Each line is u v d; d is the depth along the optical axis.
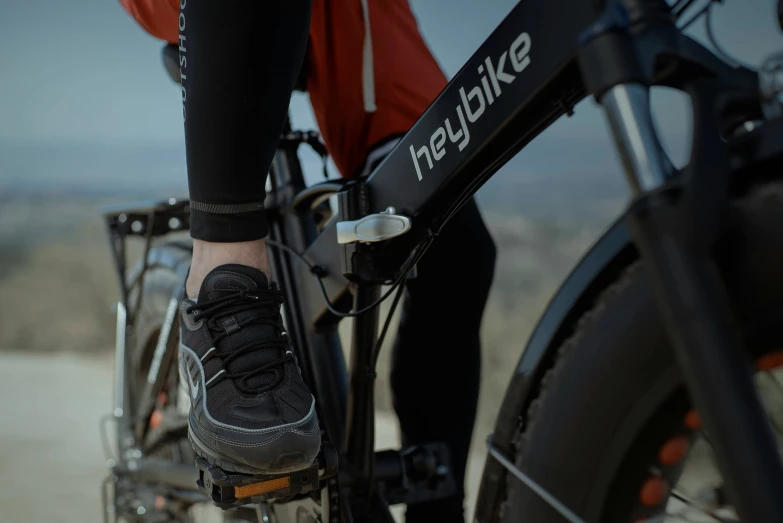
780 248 0.49
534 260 9.37
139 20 1.01
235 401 0.80
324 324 1.02
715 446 0.43
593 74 0.49
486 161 0.73
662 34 0.52
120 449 1.44
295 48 0.77
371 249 0.85
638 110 0.48
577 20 0.59
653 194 0.45
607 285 0.60
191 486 1.27
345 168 1.10
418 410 1.13
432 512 1.12
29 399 3.56
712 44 0.58
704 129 0.48
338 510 0.91
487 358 4.66
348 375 1.00
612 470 0.58
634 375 0.57
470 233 1.06
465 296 1.08
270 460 0.78
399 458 1.02
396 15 1.07
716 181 0.46
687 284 0.44
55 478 2.43
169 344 1.33
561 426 0.61
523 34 0.64
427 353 1.11
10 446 2.78
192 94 0.77
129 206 1.35
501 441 0.66
